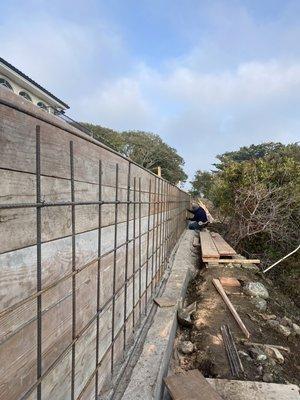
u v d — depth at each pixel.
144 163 37.50
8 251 1.37
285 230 11.29
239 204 11.96
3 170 1.32
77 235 2.12
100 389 2.74
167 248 7.59
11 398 1.42
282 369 4.12
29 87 9.53
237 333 4.86
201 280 7.34
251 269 8.10
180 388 3.29
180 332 5.21
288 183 11.42
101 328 2.72
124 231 3.39
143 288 4.64
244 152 40.16
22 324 1.49
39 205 1.59
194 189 35.25
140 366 3.42
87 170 2.26
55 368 1.85
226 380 3.61
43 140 1.64
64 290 1.94
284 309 6.52
